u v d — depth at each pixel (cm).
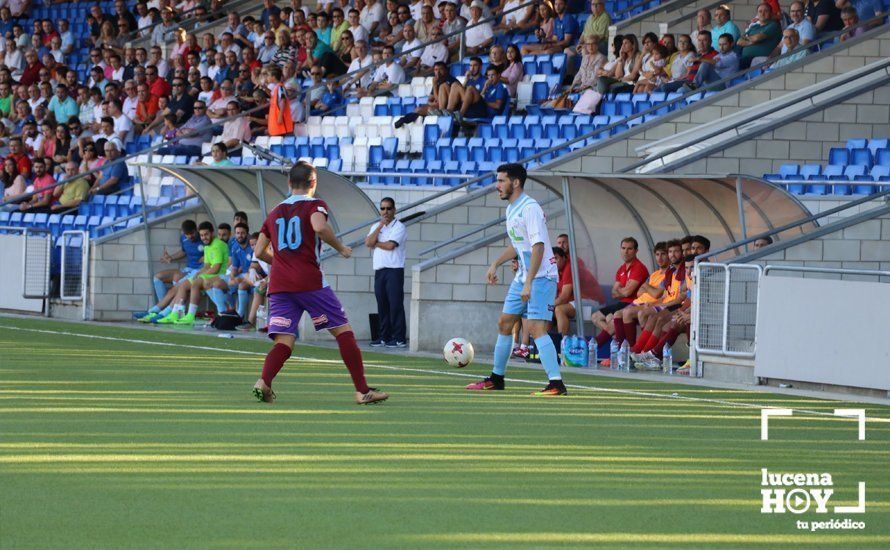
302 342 3186
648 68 4247
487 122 4272
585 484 1361
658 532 1150
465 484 1341
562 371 2650
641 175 2823
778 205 2925
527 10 4878
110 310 3791
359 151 4216
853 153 3431
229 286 3622
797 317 2430
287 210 1931
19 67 6194
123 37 6044
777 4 4284
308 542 1080
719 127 3688
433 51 4803
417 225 3425
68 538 1078
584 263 3091
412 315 3067
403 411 1894
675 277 2816
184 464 1411
